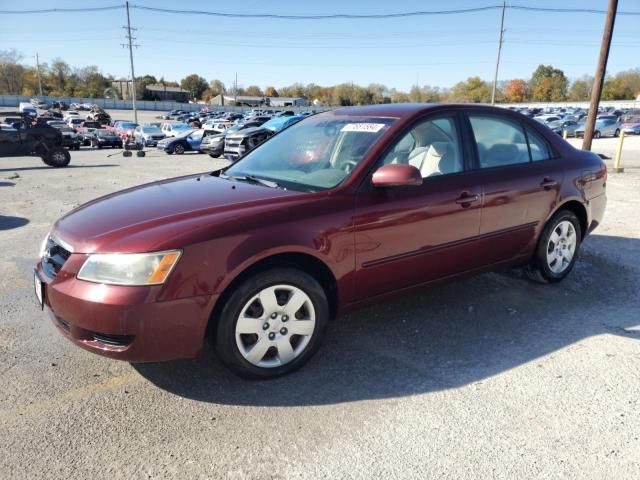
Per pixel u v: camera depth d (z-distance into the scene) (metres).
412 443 2.49
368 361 3.28
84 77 126.50
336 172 3.36
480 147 3.90
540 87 105.50
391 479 2.26
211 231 2.73
